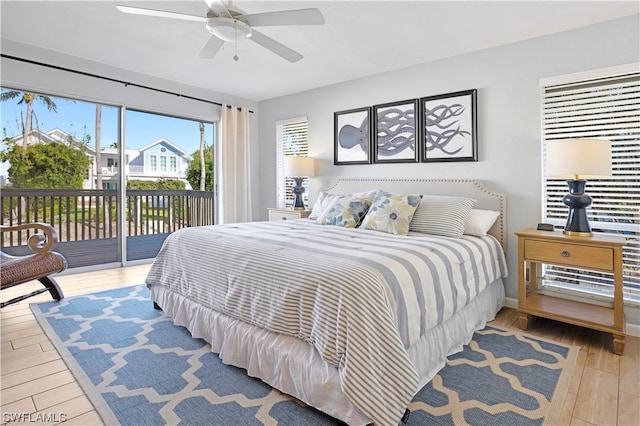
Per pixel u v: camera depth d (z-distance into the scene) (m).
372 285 1.49
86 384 1.74
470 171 3.22
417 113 3.52
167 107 4.24
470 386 1.74
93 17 2.66
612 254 2.11
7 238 3.68
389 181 3.70
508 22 2.60
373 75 3.90
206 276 2.16
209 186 5.04
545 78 2.79
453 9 2.42
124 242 4.17
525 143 2.91
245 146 4.95
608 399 1.63
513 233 2.98
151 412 1.53
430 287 1.81
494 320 2.68
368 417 1.31
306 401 1.52
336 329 1.41
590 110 2.61
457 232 2.63
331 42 3.00
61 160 3.87
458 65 3.26
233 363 1.88
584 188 2.45
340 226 3.02
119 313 2.70
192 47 3.22
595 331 2.43
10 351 2.08
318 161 4.49
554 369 1.91
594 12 2.42
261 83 4.30
